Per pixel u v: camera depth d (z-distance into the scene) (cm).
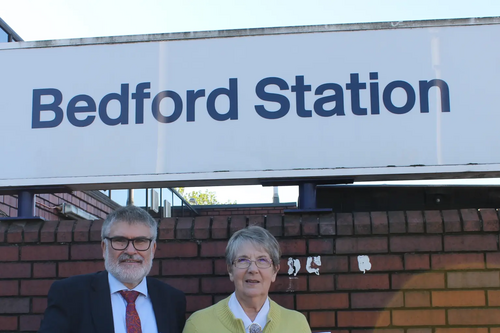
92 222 346
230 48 356
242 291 254
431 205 397
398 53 348
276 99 349
